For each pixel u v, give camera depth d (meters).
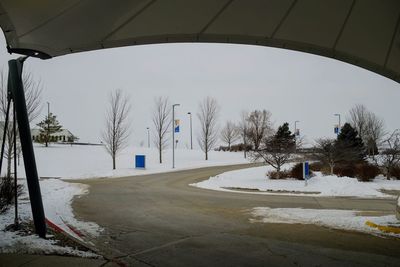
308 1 5.54
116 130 38.91
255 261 6.36
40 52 6.73
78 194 17.08
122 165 36.94
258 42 6.97
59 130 59.50
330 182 19.83
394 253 6.89
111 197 16.03
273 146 24.45
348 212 12.06
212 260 6.42
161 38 6.78
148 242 7.78
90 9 5.45
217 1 5.54
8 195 10.02
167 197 16.19
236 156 50.72
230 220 10.55
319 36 6.61
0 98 23.33
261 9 5.82
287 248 7.26
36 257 5.87
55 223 9.57
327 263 6.25
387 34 6.14
